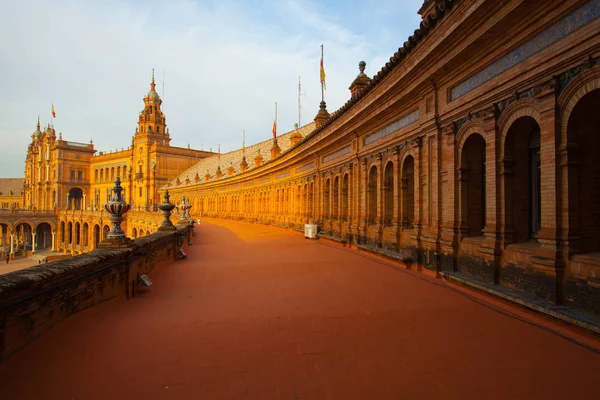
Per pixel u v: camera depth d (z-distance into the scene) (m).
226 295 8.32
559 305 6.21
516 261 7.31
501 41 7.49
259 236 24.22
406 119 12.40
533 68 6.77
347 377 4.54
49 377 4.39
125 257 7.86
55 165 92.19
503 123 7.79
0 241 79.62
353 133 17.23
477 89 8.48
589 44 5.62
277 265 12.18
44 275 5.17
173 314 6.89
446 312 6.92
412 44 10.29
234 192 50.12
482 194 9.51
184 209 25.72
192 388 4.27
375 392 4.19
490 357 5.03
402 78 11.12
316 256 14.23
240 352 5.23
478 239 8.74
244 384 4.36
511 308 6.91
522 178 7.89
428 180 10.75
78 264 6.04
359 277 10.13
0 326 4.41
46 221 78.56
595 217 6.32
